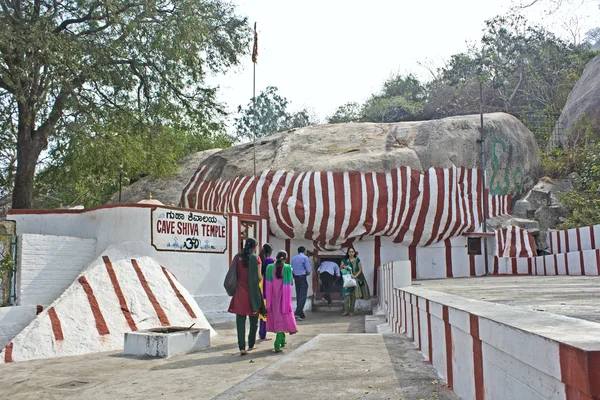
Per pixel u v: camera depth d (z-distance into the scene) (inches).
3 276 388.8
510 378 106.8
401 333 304.2
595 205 683.4
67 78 635.5
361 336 299.6
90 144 673.0
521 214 760.3
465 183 718.5
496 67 1403.8
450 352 164.2
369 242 684.1
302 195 660.1
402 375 186.2
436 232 677.3
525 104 1325.0
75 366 291.6
